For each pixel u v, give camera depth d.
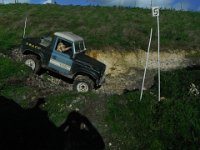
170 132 13.66
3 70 17.81
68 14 41.56
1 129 13.81
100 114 14.60
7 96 15.99
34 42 21.45
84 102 15.07
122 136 13.77
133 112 14.71
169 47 37.12
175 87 17.33
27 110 15.13
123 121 14.30
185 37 40.34
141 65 33.06
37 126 14.16
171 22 44.53
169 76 18.77
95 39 34.16
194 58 36.66
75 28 37.06
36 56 21.36
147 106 14.82
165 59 35.47
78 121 14.24
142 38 37.19
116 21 41.03
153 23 42.94
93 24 38.91
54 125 14.18
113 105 14.97
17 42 29.89
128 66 32.22
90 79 20.73
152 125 14.01
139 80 28.53
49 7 45.09
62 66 21.06
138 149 13.29
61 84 21.42
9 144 13.34
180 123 13.89
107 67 31.38
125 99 15.41
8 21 36.91
